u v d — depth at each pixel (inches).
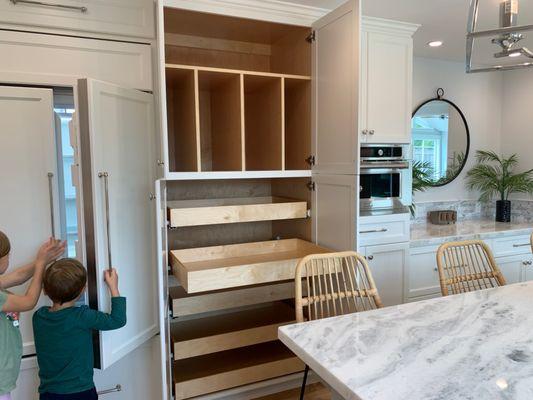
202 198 107.0
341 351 44.3
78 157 67.2
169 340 81.3
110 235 71.4
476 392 35.9
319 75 91.3
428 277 117.0
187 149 91.5
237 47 108.4
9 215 73.0
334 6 92.2
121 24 80.4
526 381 37.7
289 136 106.7
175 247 104.7
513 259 129.6
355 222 81.0
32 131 74.0
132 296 79.0
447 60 144.0
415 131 140.7
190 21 90.9
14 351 59.5
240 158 89.2
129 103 77.3
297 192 103.5
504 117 155.3
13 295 59.3
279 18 91.0
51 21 74.7
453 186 150.9
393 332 49.3
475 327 50.6
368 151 105.6
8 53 72.2
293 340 47.2
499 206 148.2
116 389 81.7
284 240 101.5
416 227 135.6
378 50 103.3
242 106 88.1
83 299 77.3
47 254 67.5
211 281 77.8
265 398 90.7
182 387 83.1
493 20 103.4
